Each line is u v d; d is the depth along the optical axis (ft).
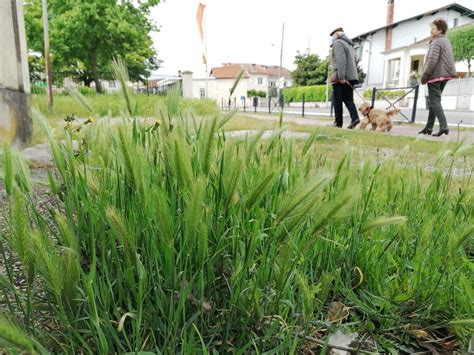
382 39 115.75
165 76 64.28
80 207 3.68
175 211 3.55
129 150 3.05
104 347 2.64
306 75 145.28
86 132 4.37
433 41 20.71
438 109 20.97
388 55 107.45
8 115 13.14
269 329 3.27
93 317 2.60
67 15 60.85
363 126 26.78
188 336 3.39
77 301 3.08
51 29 61.77
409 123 33.96
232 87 5.52
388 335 4.14
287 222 3.24
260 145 5.10
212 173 3.86
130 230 2.82
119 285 3.21
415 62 98.12
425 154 13.25
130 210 3.56
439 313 4.38
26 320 2.83
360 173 5.25
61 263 2.65
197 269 3.18
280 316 3.31
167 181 3.64
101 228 3.28
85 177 3.46
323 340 3.89
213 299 3.64
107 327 2.94
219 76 161.99
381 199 5.57
